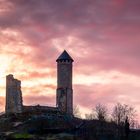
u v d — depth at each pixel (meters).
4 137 133.88
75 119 167.62
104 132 148.38
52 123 154.12
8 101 182.62
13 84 183.75
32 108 181.38
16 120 161.62
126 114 177.00
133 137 149.38
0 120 162.25
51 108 186.12
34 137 134.38
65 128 148.25
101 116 167.25
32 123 152.12
